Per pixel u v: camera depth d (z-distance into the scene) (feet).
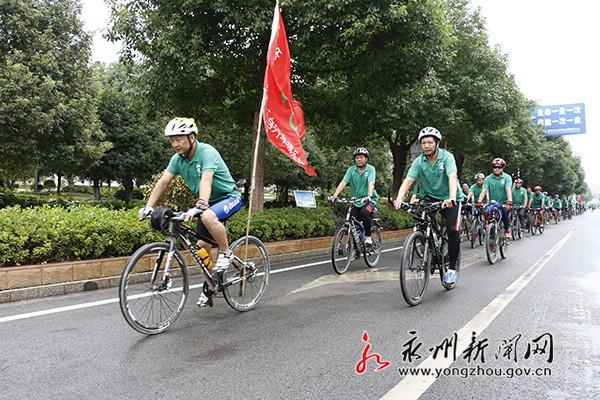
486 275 22.07
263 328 13.15
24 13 54.39
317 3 24.94
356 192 24.63
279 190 122.62
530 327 13.28
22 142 52.01
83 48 61.21
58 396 8.74
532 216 49.57
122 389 9.06
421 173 17.57
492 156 84.12
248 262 15.57
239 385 9.28
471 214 37.29
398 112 44.47
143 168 84.58
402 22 26.16
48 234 17.83
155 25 26.76
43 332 12.58
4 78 50.90
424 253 16.56
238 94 35.68
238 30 27.84
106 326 13.17
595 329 13.11
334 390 9.07
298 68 33.01
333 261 21.83
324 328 13.15
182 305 13.62
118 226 19.79
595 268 24.26
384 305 15.88
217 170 14.06
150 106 32.73
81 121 58.18
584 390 9.17
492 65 56.39
